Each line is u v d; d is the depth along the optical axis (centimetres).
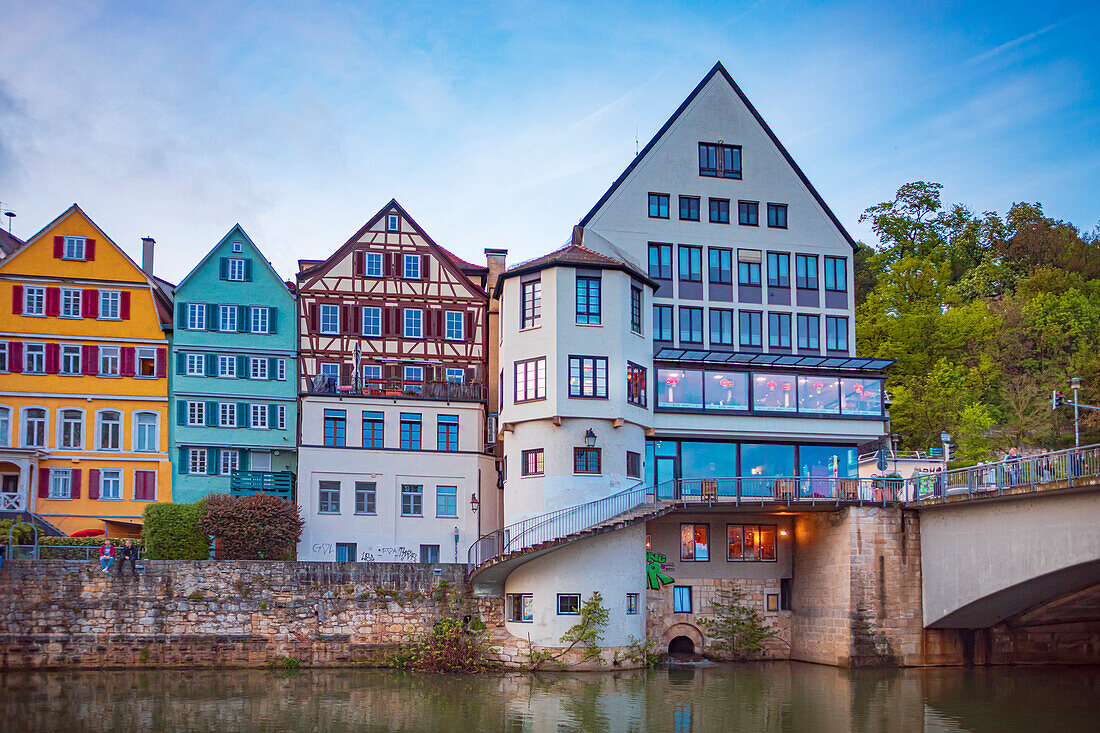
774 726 2652
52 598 3406
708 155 4600
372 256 4575
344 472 4088
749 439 4200
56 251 4428
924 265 6000
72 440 4325
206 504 3769
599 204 4409
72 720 2630
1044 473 3111
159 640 3434
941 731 2591
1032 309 6091
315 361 4462
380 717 2720
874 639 3691
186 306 4438
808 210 4681
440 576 3650
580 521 3572
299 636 3519
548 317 3778
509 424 3812
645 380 3959
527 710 2836
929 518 3712
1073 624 3844
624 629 3622
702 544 4078
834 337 4612
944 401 5303
